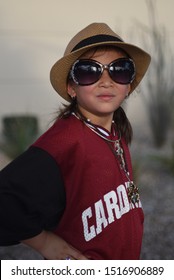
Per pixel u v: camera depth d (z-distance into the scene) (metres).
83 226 1.63
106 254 1.67
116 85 1.74
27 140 5.39
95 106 1.74
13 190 1.55
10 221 1.55
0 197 1.55
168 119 6.59
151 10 7.23
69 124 1.69
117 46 1.76
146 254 3.58
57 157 1.61
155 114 6.62
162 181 5.23
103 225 1.65
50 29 7.17
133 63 1.78
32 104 7.19
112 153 1.76
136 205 1.81
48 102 7.21
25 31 7.12
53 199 1.59
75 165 1.63
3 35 7.09
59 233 1.67
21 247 3.76
